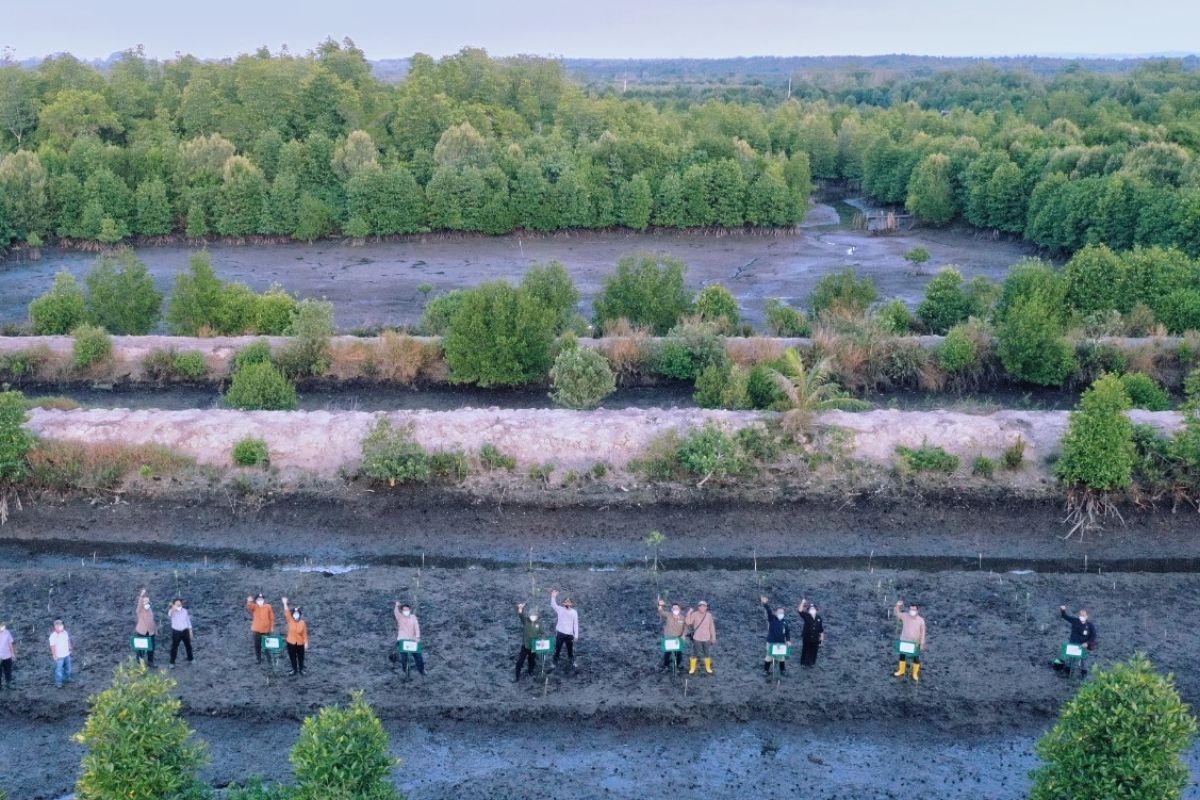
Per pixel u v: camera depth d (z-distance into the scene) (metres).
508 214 77.62
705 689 18.98
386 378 37.00
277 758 17.02
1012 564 24.48
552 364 36.31
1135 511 25.94
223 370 37.12
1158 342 38.00
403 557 24.70
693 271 67.00
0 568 23.48
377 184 75.75
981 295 44.69
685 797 16.39
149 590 22.41
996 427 28.22
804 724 18.12
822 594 22.50
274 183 76.31
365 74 108.19
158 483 26.77
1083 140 97.38
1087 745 14.27
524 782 16.64
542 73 116.38
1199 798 16.16
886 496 26.67
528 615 18.89
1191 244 58.94
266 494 26.58
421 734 17.70
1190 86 142.38
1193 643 20.69
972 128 110.69
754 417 28.91
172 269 66.69
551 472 27.14
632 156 83.25
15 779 16.36
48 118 88.62
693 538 25.45
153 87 107.75
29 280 63.94
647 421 28.72
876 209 99.06
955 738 17.83
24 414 26.88
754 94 194.88
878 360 37.56
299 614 18.80
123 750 13.38
